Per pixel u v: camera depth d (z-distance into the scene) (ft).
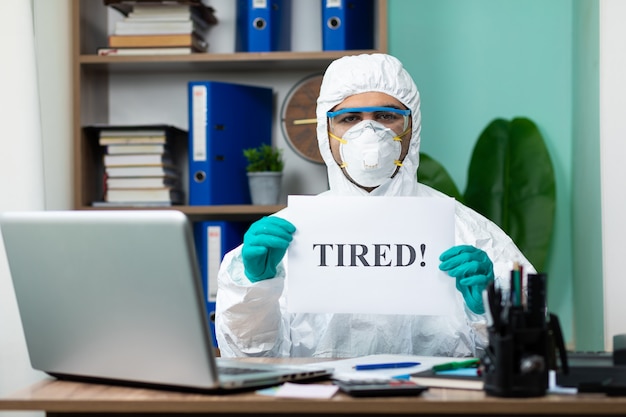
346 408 3.33
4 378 7.61
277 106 9.68
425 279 5.01
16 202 7.73
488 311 3.59
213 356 3.45
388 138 6.26
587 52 8.73
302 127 9.24
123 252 3.56
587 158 8.73
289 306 5.01
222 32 9.71
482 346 6.11
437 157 9.77
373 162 6.20
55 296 3.88
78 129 8.96
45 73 8.52
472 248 5.05
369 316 6.31
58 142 8.80
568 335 9.71
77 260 3.73
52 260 3.82
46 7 8.57
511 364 3.40
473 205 9.40
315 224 5.02
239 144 9.08
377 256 5.01
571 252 9.69
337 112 6.39
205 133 8.79
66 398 3.48
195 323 3.42
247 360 4.88
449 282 5.00
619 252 8.00
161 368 3.59
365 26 9.17
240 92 9.07
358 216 5.02
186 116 9.79
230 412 3.44
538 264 9.27
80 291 3.76
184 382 3.53
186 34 8.93
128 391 3.68
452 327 6.30
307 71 9.61
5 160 7.73
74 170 9.03
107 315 3.71
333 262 5.02
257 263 5.13
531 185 9.33
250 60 8.84
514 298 3.52
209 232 8.79
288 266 5.03
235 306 5.46
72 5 9.05
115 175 8.93
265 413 3.46
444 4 9.76
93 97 9.43
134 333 3.64
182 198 9.45
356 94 6.42
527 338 3.45
